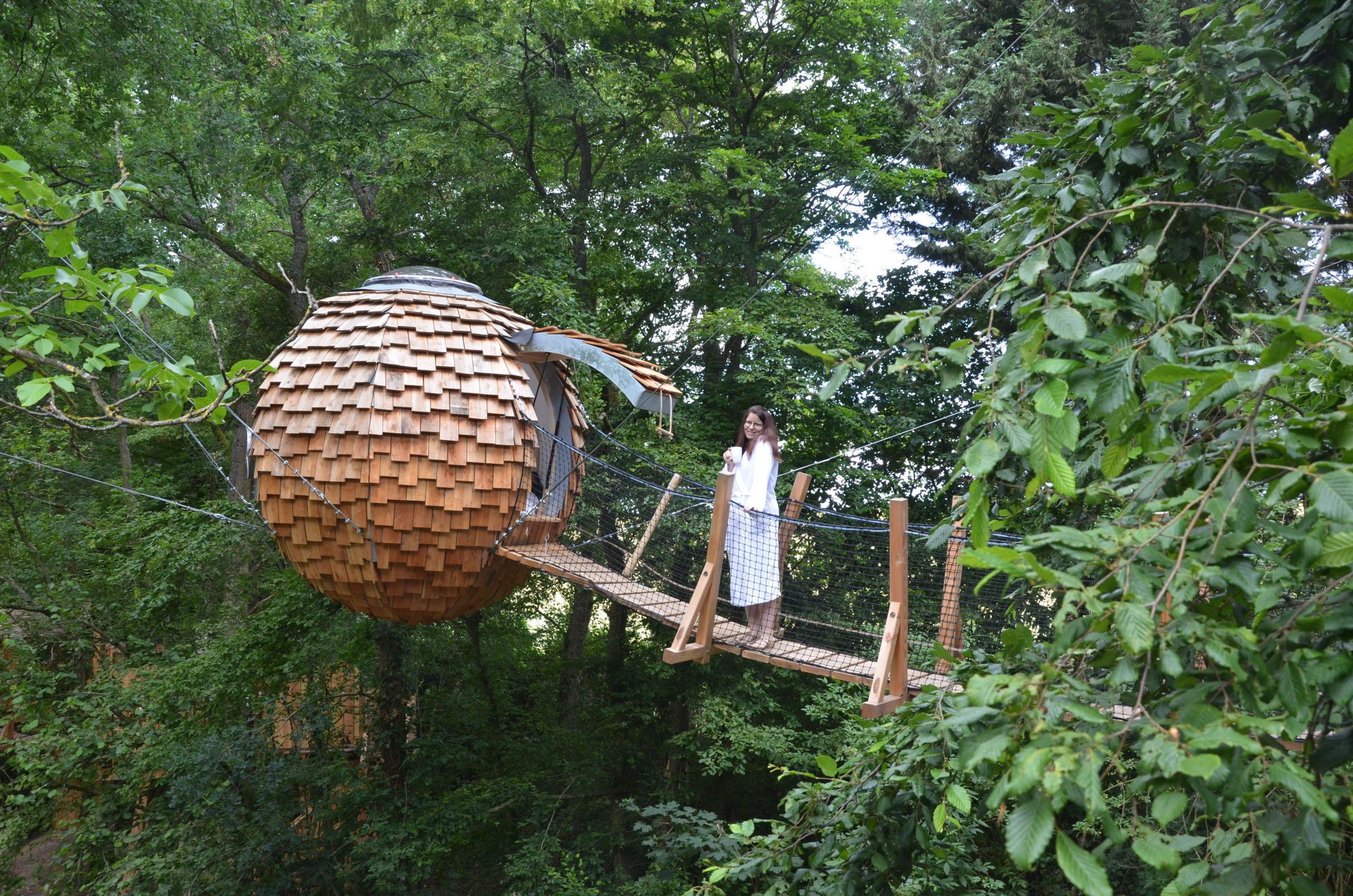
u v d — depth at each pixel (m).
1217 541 1.79
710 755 11.04
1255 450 1.90
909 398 14.34
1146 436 2.21
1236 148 2.96
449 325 5.98
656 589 6.33
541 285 11.83
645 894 9.95
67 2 10.84
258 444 5.78
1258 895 1.91
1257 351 2.25
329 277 17.73
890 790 3.51
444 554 5.75
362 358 5.72
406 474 5.58
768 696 11.96
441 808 12.05
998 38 14.08
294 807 11.95
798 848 3.88
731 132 14.49
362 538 5.65
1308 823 1.84
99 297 3.66
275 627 11.93
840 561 5.57
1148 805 4.22
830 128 13.94
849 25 13.57
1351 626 1.81
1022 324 2.31
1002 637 2.41
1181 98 2.97
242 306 18.48
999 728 1.84
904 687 4.28
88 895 11.59
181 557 12.34
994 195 8.42
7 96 12.22
